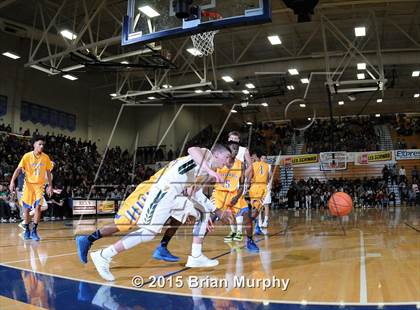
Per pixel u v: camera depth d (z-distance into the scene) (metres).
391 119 27.23
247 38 16.34
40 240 5.64
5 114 16.23
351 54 15.11
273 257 3.69
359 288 2.41
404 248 4.23
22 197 5.77
